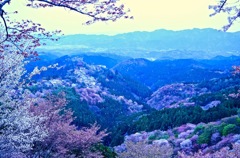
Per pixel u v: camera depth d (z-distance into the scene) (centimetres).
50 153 1513
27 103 1244
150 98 14875
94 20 636
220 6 769
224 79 13075
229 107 5669
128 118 9044
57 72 14438
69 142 1569
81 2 604
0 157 1141
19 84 1240
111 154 2255
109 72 16212
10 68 1151
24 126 1205
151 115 7112
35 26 687
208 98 8288
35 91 8519
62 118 1847
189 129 5244
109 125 8762
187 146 4269
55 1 599
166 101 13238
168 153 3086
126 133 6706
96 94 11256
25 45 827
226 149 1334
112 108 10544
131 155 2922
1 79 1167
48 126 1522
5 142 1173
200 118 5631
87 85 13100
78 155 1661
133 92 15925
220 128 4209
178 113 6281
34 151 1498
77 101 8906
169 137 5112
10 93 1224
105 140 6850
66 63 15625
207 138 4150
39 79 12362
